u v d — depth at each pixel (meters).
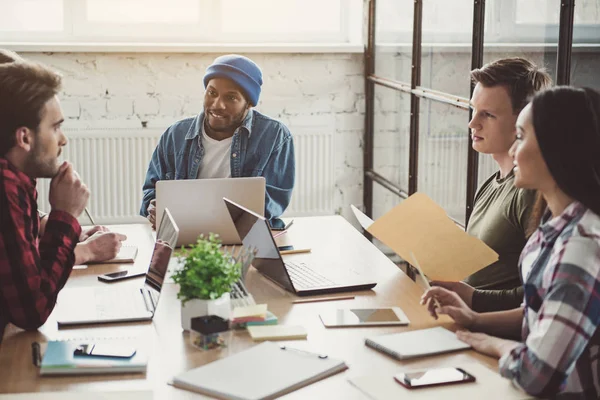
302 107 5.01
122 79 4.79
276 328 2.02
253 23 5.04
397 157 4.57
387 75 4.67
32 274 2.01
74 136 4.75
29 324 2.01
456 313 2.05
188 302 1.99
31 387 1.71
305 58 4.95
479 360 1.85
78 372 1.77
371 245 2.85
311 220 3.22
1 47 4.61
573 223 1.66
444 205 3.92
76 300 2.24
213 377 1.73
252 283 2.43
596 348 1.74
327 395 1.67
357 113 5.08
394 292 2.34
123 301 2.24
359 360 1.85
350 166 5.14
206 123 3.28
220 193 2.79
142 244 2.86
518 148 1.73
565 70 2.88
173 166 3.32
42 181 4.74
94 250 2.60
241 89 3.20
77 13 4.83
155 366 1.82
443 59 3.88
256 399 1.62
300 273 2.50
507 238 2.38
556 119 1.66
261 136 3.26
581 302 1.59
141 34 4.92
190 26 4.96
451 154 3.81
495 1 3.35
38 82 2.10
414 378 1.72
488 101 2.47
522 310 2.01
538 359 1.60
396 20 4.49
